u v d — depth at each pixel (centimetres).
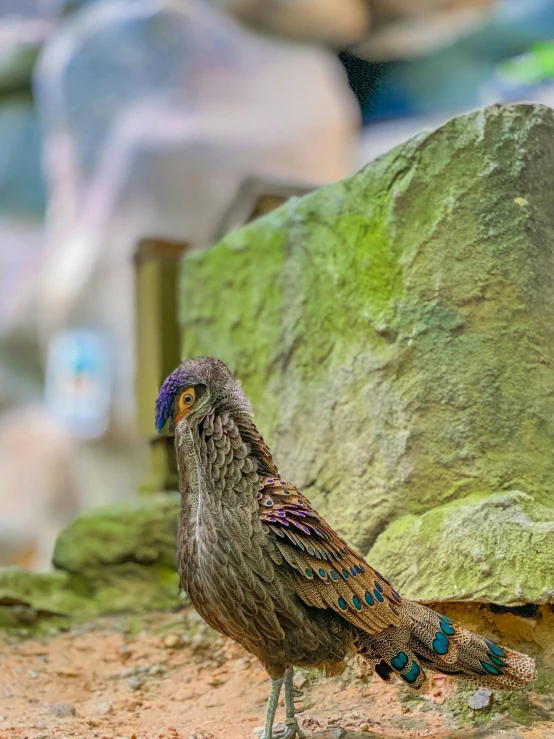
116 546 219
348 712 174
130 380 635
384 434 184
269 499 161
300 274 198
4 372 759
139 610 213
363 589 162
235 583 160
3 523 684
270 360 201
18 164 809
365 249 188
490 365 179
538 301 179
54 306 673
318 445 192
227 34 649
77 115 675
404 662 163
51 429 702
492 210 180
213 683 190
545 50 473
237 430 163
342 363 190
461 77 538
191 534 165
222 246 212
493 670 161
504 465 178
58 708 183
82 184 694
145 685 192
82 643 204
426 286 182
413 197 184
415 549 178
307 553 160
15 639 206
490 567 172
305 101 629
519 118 180
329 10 580
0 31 779
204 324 214
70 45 679
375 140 536
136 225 625
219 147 614
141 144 622
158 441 234
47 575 217
